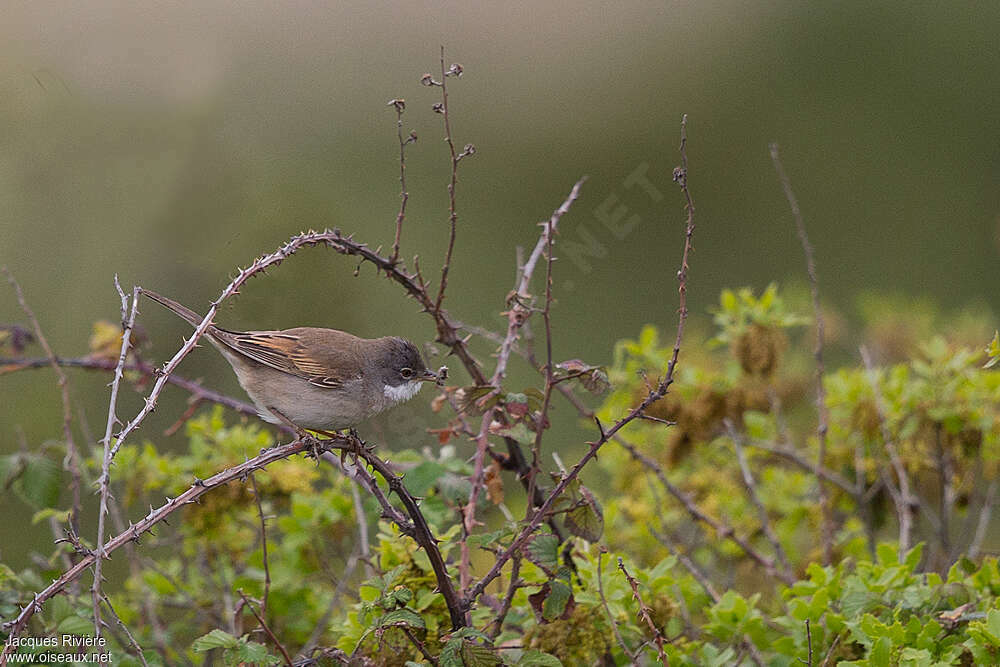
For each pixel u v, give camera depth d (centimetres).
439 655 611
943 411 926
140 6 1359
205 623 906
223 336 814
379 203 1767
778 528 1041
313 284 1230
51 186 1317
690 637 801
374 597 675
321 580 966
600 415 1027
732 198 2077
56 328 1341
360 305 1352
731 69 2152
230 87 1452
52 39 1327
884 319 1323
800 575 971
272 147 1622
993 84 2155
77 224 1309
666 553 994
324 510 891
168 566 965
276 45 1680
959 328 1288
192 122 1318
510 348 716
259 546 955
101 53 1330
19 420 1325
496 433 668
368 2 1856
